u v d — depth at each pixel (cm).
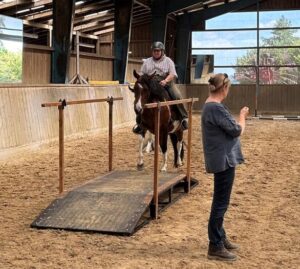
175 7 2330
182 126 901
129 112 1847
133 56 2734
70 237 524
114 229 536
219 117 441
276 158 1066
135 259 459
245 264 448
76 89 1417
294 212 633
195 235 535
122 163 1001
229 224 577
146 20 2666
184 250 486
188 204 674
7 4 1761
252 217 607
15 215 614
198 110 2725
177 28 2712
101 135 1480
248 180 832
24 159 1033
